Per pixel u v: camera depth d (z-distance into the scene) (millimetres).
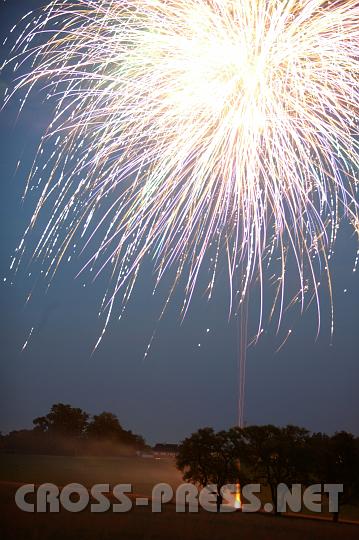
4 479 72750
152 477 83812
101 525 27156
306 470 59219
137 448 105625
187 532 28062
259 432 60281
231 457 60094
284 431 60750
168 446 107375
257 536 29250
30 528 24516
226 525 33438
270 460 59094
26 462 89188
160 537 25781
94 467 89125
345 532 36188
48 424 106188
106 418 108750
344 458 58906
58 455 98438
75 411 107875
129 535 25297
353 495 58812
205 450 60406
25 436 103438
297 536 31078
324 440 60844
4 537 22297
